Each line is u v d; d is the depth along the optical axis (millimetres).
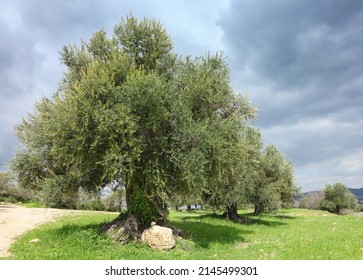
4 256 14336
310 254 14727
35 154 21766
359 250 15773
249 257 14812
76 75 22422
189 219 35062
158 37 21875
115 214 35219
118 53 20891
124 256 15055
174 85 20000
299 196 44844
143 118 17766
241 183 33125
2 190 54344
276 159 39188
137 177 19328
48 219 27359
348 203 82938
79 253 14867
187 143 18141
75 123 17047
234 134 19969
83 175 19250
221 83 20859
